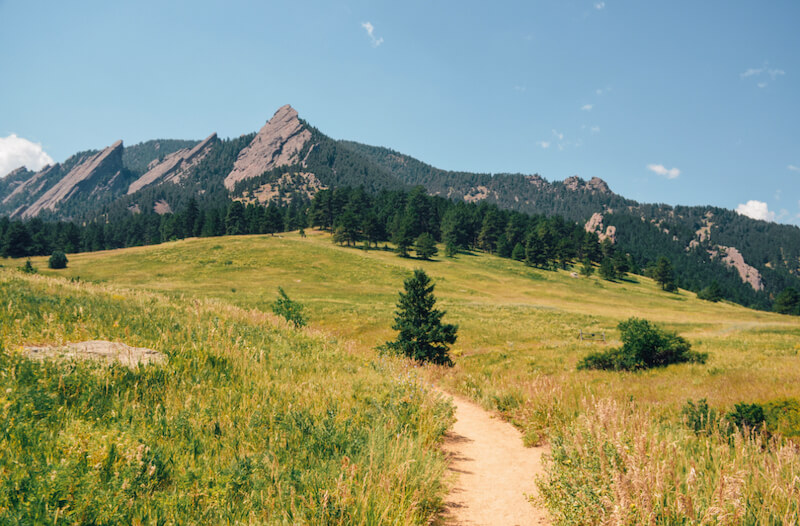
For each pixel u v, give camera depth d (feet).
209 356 28.96
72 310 33.94
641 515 12.28
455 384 54.08
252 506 12.73
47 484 10.69
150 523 10.93
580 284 357.61
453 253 416.46
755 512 13.79
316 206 541.75
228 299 181.16
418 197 529.04
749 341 98.53
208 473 14.37
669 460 16.60
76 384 19.19
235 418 20.15
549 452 26.08
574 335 121.29
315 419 20.74
